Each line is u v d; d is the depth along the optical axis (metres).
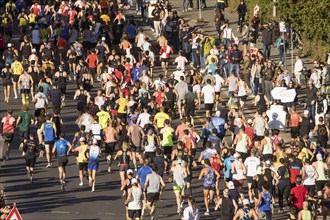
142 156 112.69
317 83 130.88
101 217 97.69
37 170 112.00
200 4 175.12
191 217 93.25
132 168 110.19
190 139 109.38
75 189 106.38
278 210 102.00
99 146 112.31
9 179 109.00
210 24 173.75
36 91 136.00
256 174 100.94
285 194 100.50
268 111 124.38
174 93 126.06
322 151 107.88
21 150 118.06
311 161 104.31
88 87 131.25
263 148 107.12
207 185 99.62
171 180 103.38
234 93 131.38
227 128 115.62
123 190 102.31
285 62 147.88
